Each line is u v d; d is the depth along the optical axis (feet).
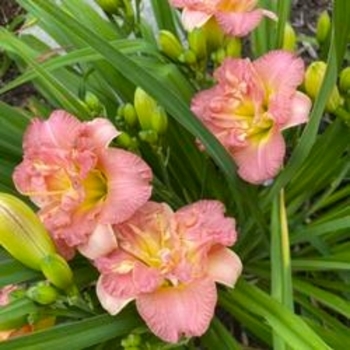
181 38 3.30
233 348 2.69
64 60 2.75
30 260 2.35
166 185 2.87
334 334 2.69
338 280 3.10
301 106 2.47
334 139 2.72
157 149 2.63
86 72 3.05
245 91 2.48
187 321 2.34
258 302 2.41
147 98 2.53
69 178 2.33
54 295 2.35
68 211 2.34
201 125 2.40
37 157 2.35
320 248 2.88
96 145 2.37
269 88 2.52
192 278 2.34
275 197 2.53
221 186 3.00
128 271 2.36
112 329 2.47
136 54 2.94
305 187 2.95
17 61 3.40
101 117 2.64
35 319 2.41
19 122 2.89
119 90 2.97
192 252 2.37
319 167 2.85
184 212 2.43
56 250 2.43
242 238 2.84
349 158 2.91
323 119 3.64
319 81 2.47
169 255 2.33
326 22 2.81
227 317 3.26
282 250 2.43
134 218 2.41
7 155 2.87
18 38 3.19
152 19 3.74
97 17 3.06
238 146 2.51
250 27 2.60
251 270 2.96
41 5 2.40
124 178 2.35
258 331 2.74
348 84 2.51
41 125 2.42
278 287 2.38
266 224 2.76
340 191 3.17
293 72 2.49
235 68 2.50
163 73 2.77
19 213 2.29
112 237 2.35
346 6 2.46
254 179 2.49
